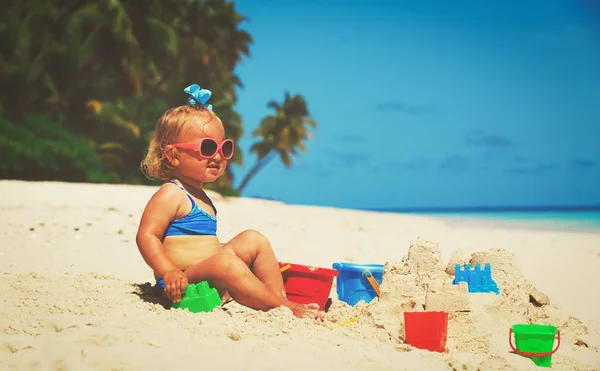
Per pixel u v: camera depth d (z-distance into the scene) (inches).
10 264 106.5
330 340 74.9
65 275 97.6
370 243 154.9
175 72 494.6
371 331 80.0
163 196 85.9
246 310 81.2
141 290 89.0
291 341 73.4
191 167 87.4
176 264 85.7
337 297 95.5
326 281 87.7
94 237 130.9
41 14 431.5
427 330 76.2
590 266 129.4
